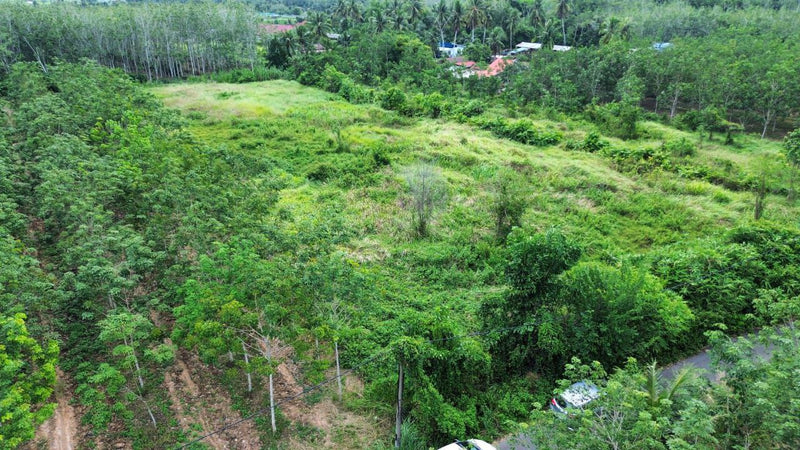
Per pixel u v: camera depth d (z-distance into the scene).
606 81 63.97
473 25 94.06
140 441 16.67
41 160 30.28
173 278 21.17
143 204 25.64
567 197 36.19
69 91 42.47
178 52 75.25
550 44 82.56
